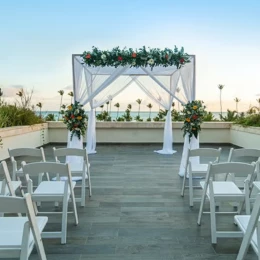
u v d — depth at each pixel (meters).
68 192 2.43
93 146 6.92
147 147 7.96
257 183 2.36
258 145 6.69
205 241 2.29
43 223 1.71
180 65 4.32
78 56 4.60
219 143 8.52
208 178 2.29
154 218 2.78
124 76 6.60
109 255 2.06
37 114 8.12
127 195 3.53
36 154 3.04
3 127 6.15
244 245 1.59
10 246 1.42
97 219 2.75
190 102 4.54
